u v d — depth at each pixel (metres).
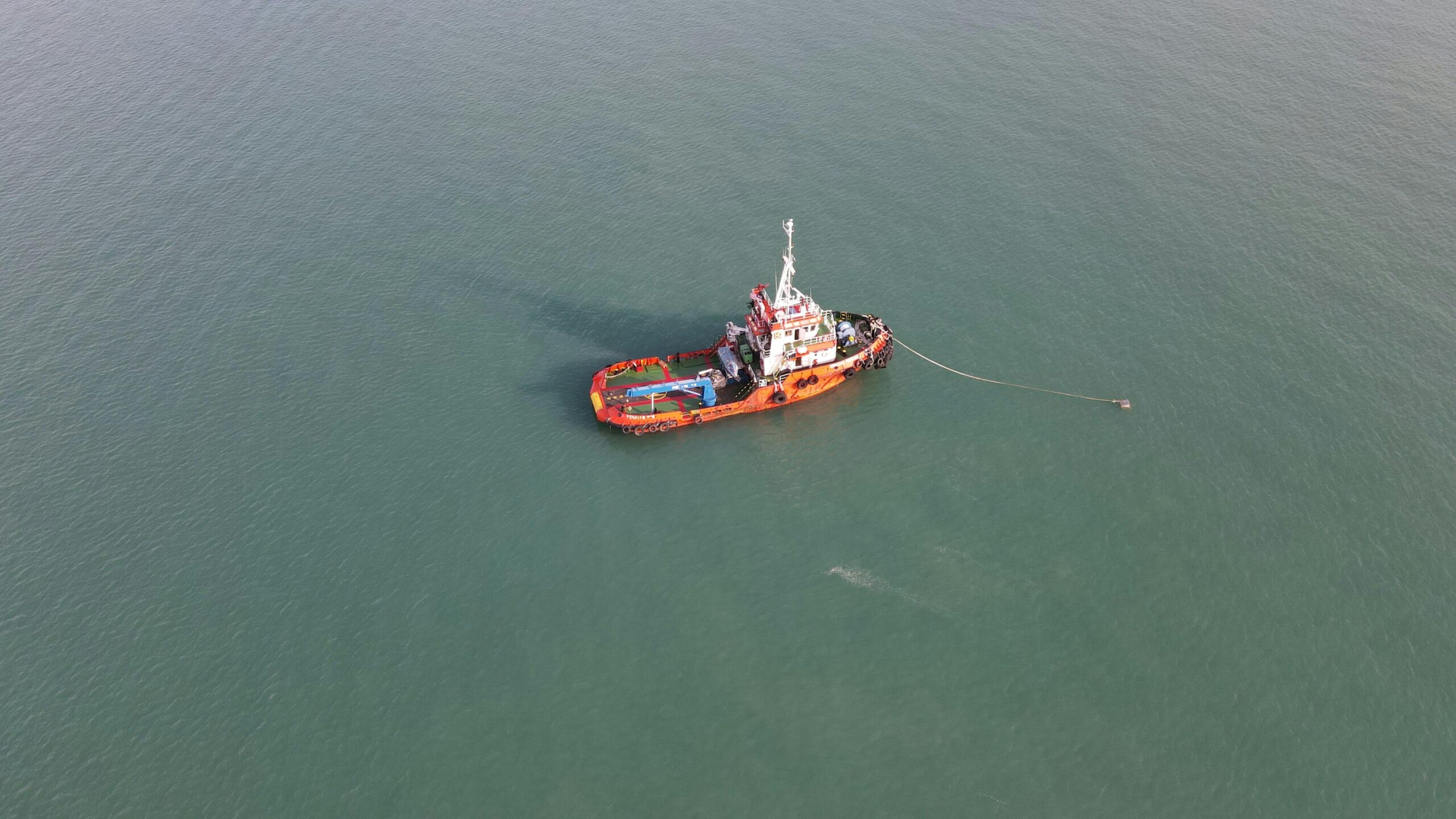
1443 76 156.00
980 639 79.69
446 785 70.31
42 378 106.56
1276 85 154.50
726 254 122.12
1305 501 90.38
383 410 101.56
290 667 78.12
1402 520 88.31
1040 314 112.81
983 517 89.81
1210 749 72.12
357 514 90.56
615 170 137.75
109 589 84.50
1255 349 107.38
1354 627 79.94
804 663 78.06
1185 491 91.69
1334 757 71.44
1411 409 99.44
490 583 84.25
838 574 84.88
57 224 130.88
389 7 186.00
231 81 163.12
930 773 70.88
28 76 165.75
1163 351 107.56
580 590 83.69
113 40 176.88
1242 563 85.19
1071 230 125.50
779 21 174.00
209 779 71.00
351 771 71.25
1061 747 72.38
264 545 88.06
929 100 151.50
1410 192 130.38
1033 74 157.75
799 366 100.44
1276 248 121.75
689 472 94.50
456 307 115.19
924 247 122.88
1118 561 85.62
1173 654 78.44
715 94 153.62
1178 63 160.50
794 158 139.12
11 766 71.88
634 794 69.69
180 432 99.75
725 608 82.19
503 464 95.38
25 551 87.88
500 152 142.62
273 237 127.69
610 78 159.12
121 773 71.50
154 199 135.38
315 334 111.75
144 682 77.25
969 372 105.38
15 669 78.19
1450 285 115.00
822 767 71.25
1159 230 125.25
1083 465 94.62
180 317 115.12
